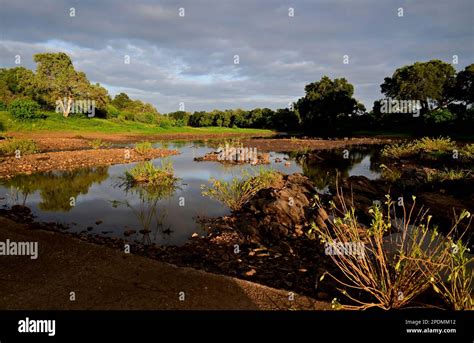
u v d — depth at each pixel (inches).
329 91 2199.8
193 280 163.8
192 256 209.3
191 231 261.9
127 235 250.8
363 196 371.6
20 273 165.9
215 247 225.8
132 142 1218.6
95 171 536.7
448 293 141.2
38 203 339.0
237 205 326.0
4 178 465.4
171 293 150.4
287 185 404.5
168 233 256.7
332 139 1437.0
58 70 1726.1
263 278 179.6
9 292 147.6
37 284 155.4
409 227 269.6
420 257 152.9
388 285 151.2
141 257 191.8
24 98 2011.6
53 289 151.3
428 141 794.8
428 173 458.0
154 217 297.0
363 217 303.7
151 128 1899.6
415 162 662.5
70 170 542.6
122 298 144.8
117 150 826.2
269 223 269.3
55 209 318.0
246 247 228.2
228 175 527.5
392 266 163.9
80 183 441.1
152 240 241.1
